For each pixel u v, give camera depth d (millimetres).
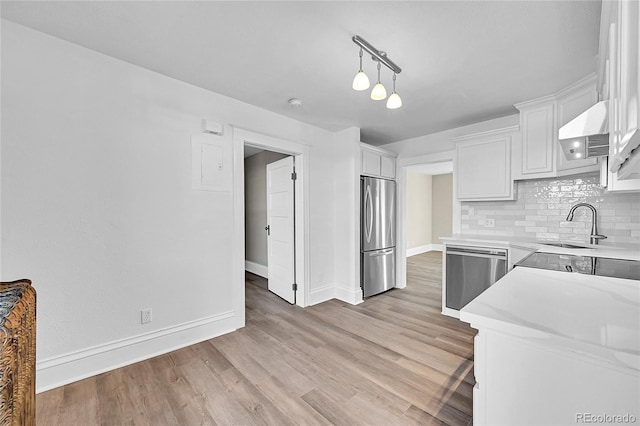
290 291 3553
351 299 3549
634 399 617
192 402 1672
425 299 3730
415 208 7695
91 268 1924
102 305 1969
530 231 2980
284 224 3693
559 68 2127
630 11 653
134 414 1569
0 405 586
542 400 733
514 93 2564
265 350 2307
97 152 1948
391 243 4156
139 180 2131
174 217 2311
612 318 782
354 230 3551
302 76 2275
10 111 1650
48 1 1469
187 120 2389
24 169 1691
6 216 1641
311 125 3480
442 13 1544
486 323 801
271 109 2969
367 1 1458
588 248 2219
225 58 2018
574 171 2393
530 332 721
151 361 2123
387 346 2379
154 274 2207
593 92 2207
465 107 2910
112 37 1784
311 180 3480
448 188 7980
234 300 2713
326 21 1617
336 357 2197
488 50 1897
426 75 2238
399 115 3150
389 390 1784
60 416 1545
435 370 2010
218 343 2426
